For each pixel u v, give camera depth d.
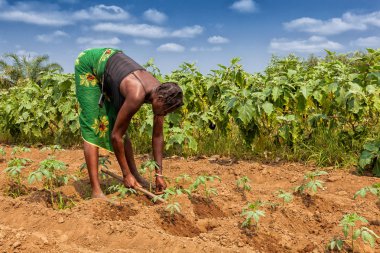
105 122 4.50
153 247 3.42
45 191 4.74
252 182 5.48
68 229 3.79
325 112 6.16
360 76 5.82
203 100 7.14
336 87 5.63
